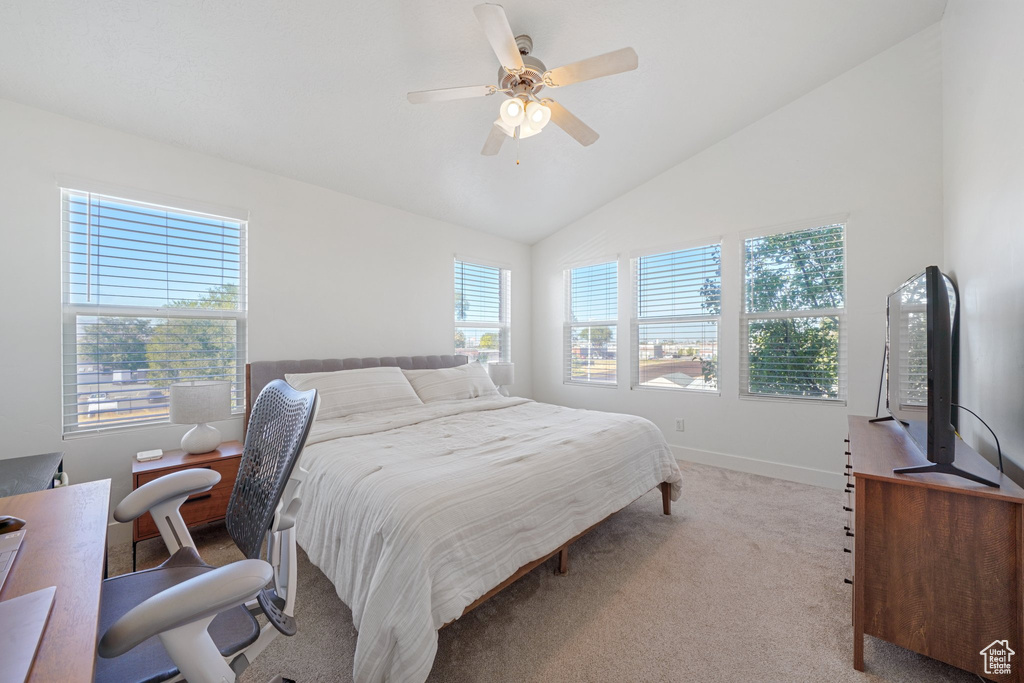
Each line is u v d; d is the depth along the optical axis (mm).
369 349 3500
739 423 3455
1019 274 1388
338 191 3312
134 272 2432
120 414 2383
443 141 2920
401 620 1166
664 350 3959
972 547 1270
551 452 1917
